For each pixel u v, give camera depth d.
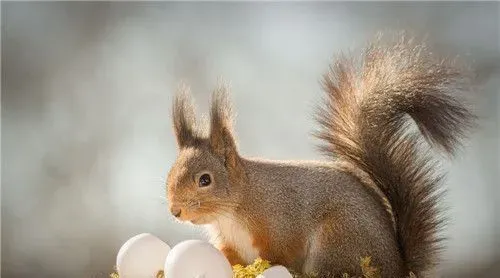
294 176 4.04
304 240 4.03
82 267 5.21
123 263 4.01
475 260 5.08
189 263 3.95
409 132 4.05
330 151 4.07
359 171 4.07
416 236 4.04
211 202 4.02
